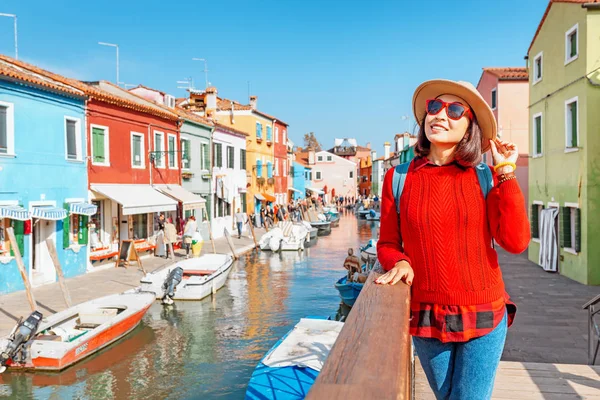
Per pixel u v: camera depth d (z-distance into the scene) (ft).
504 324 7.09
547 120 62.80
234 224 122.93
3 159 50.21
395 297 5.71
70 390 31.35
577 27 52.70
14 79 51.06
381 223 7.75
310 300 56.85
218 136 112.27
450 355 7.18
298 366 27.84
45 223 57.00
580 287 50.39
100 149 66.85
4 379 32.76
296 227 105.70
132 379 33.37
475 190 6.89
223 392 31.73
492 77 98.68
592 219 51.03
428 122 7.01
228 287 64.08
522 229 6.51
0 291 49.29
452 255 6.84
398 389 3.18
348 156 359.66
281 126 177.88
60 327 38.50
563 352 29.63
